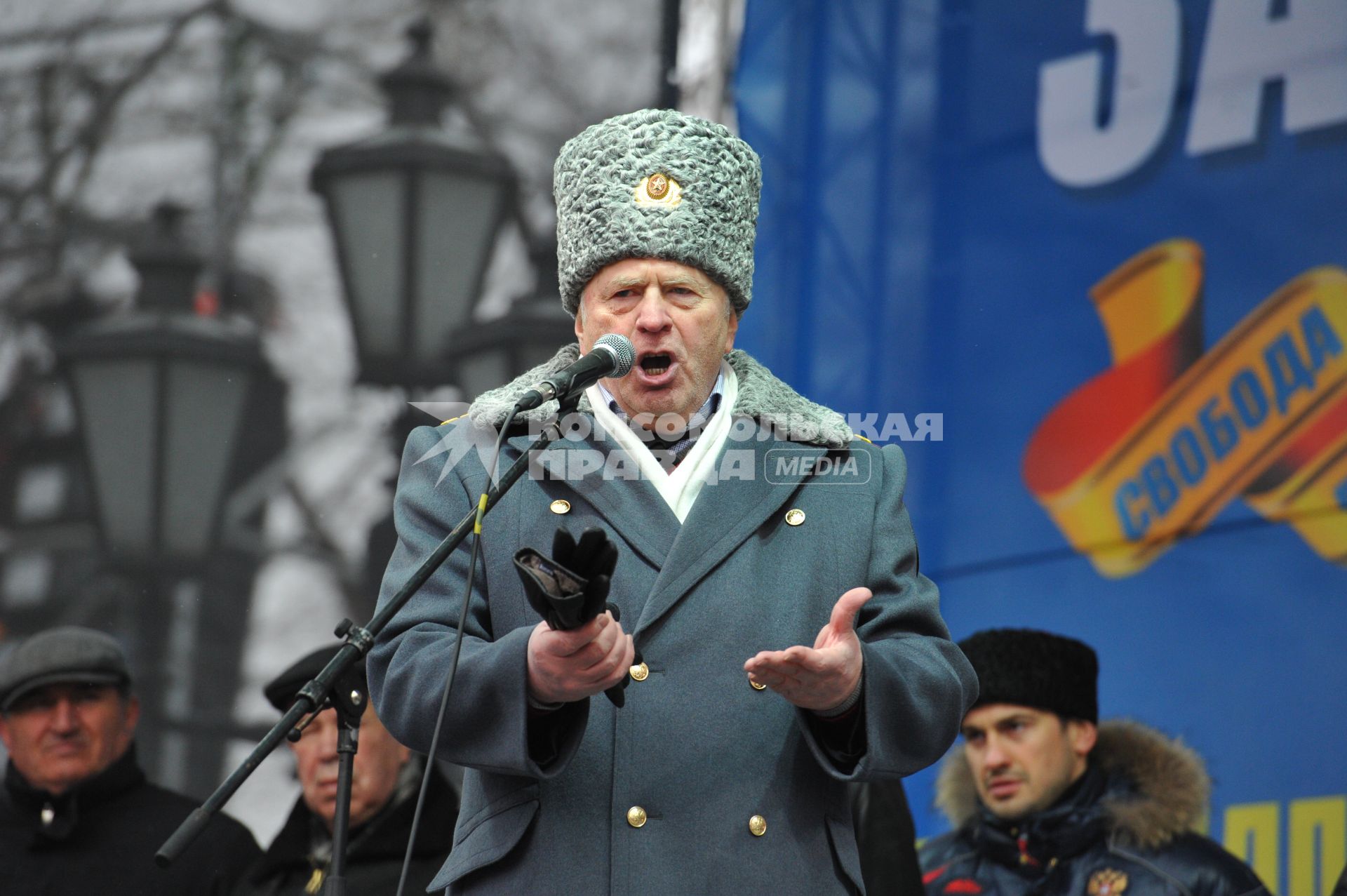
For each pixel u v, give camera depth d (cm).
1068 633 1379
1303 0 1348
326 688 648
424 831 1140
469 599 638
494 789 639
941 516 1472
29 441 1894
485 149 1847
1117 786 1269
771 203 1627
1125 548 1362
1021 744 1277
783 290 1605
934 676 634
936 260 1528
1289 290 1317
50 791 1263
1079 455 1406
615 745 626
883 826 1150
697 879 605
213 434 1852
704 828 613
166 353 1869
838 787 651
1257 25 1370
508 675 595
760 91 1667
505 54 1859
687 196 686
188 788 1769
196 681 1798
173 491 1847
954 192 1530
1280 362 1310
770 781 626
